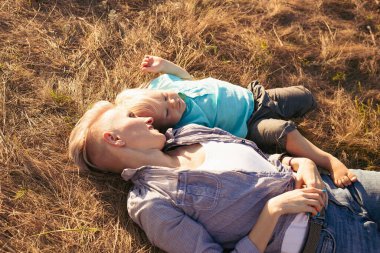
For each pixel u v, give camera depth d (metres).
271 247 2.04
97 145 2.17
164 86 2.60
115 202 2.35
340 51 3.13
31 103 2.65
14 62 2.81
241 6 3.39
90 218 2.27
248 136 2.57
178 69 2.77
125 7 3.25
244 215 2.05
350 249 2.00
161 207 2.01
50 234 2.18
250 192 2.05
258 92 2.65
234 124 2.55
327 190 2.18
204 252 1.97
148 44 3.05
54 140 2.53
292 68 3.09
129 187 2.40
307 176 2.16
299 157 2.45
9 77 2.72
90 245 2.18
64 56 2.92
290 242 2.02
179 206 2.03
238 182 2.06
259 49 3.09
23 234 2.16
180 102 2.41
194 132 2.26
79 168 2.34
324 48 3.13
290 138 2.44
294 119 2.80
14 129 2.52
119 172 2.27
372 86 3.00
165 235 2.00
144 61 2.74
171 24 3.17
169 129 2.31
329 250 1.99
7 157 2.38
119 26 3.13
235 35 3.19
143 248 2.19
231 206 2.04
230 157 2.13
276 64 3.08
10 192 2.29
